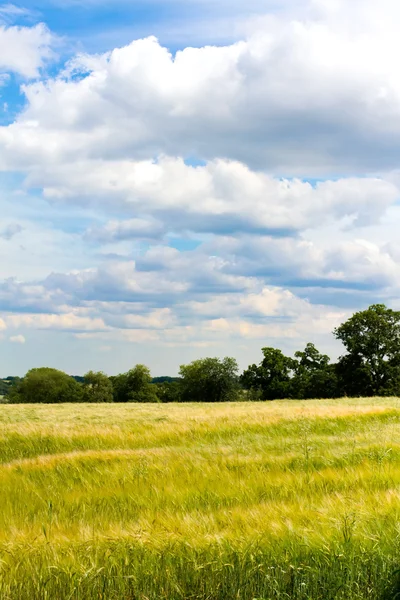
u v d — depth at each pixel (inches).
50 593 223.3
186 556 249.4
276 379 3789.4
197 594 226.5
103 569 235.6
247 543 258.7
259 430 963.3
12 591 221.8
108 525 319.0
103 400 5177.2
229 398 4854.8
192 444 845.2
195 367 4913.9
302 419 1011.3
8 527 334.6
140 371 5157.5
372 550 250.1
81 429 975.6
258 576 233.6
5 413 1396.4
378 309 3272.6
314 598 222.5
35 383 5265.8
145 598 217.6
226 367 4909.0
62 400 5260.8
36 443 906.7
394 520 287.0
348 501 330.6
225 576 233.1
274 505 335.3
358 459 593.0
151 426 1015.0
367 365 3186.5
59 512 383.9
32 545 263.7
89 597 220.7
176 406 1800.0
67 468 621.0
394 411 1104.2
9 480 561.6
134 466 584.7
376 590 225.1
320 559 246.8
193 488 435.5
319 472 479.8
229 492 410.6
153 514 341.1
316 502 349.4
